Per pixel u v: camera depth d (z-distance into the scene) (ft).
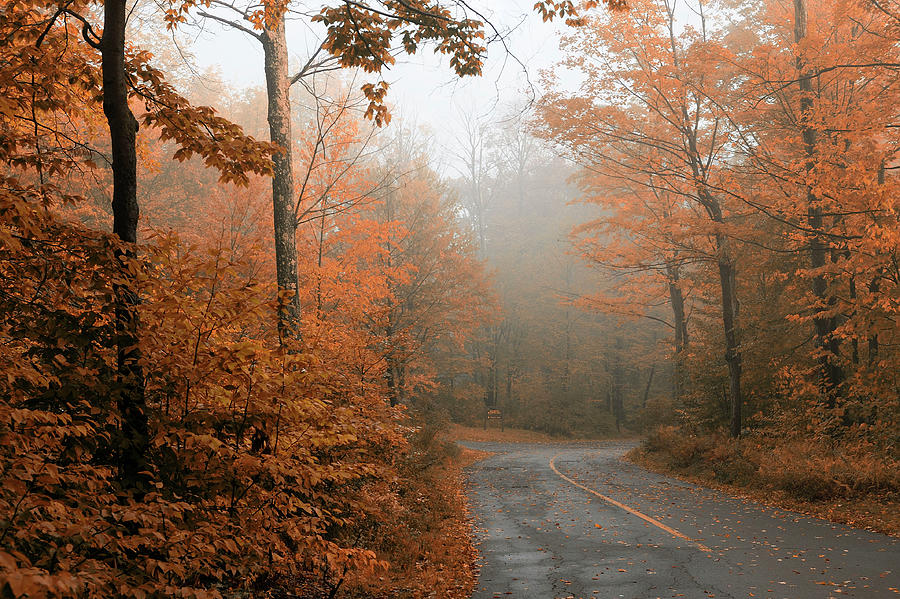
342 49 22.94
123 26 14.83
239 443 14.40
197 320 13.48
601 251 82.74
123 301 12.82
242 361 13.29
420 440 59.11
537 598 20.94
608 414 164.86
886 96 44.19
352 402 28.48
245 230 51.52
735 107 55.93
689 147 63.87
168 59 62.80
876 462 39.37
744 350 63.77
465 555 27.27
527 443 126.93
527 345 161.48
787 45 60.75
